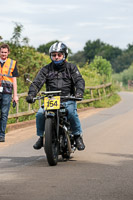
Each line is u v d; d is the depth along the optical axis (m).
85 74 42.38
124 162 10.82
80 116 24.97
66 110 10.58
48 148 10.02
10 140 15.42
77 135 11.18
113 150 12.86
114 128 18.64
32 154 12.31
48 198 7.25
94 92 35.69
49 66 11.07
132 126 19.31
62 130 10.58
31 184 8.28
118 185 8.21
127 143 14.29
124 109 30.25
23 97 21.98
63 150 10.76
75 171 9.60
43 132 10.87
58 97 10.43
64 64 10.98
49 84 11.04
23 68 27.52
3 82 15.06
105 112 27.69
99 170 9.72
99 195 7.45
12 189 7.88
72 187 8.02
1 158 11.60
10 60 15.21
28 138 15.93
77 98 10.52
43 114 10.55
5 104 15.06
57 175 9.15
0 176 9.09
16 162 10.95
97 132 17.34
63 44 10.92
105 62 53.47
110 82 43.44
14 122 20.09
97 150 12.88
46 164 10.63
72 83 11.04
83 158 11.48
